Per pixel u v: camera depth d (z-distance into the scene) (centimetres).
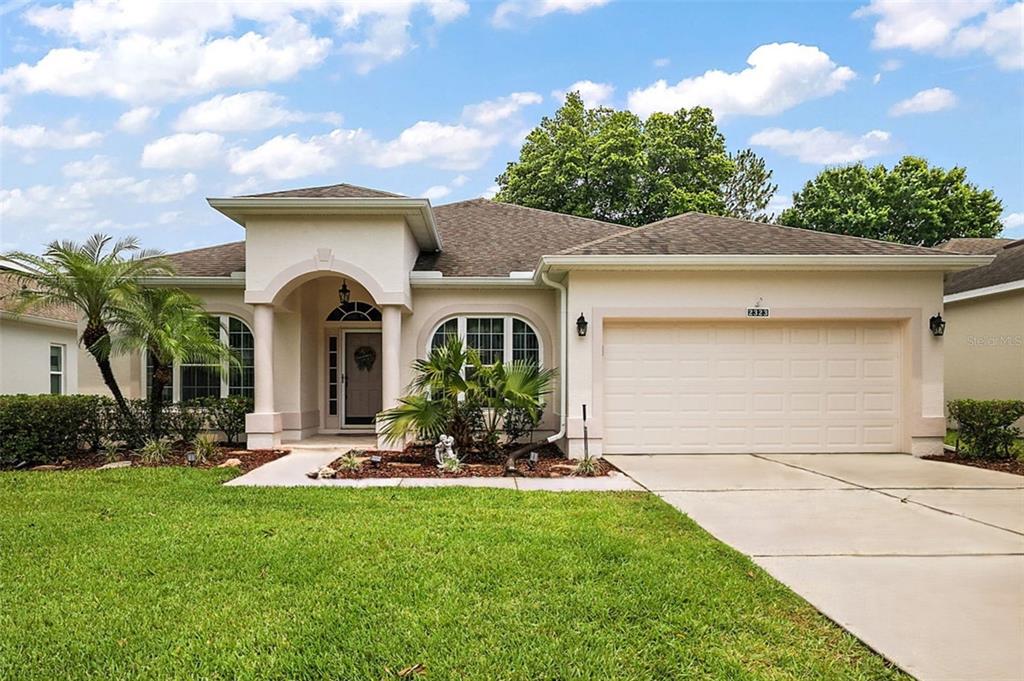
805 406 1231
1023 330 1540
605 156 3366
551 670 360
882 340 1236
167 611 445
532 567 529
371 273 1279
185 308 1226
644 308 1201
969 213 3556
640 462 1127
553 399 1391
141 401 1249
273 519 689
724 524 689
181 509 736
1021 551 590
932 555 577
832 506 777
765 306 1210
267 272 1266
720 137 3762
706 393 1227
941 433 1200
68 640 400
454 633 406
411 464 1093
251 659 375
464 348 1420
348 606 450
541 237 1725
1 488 864
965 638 403
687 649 385
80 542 602
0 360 1789
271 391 1280
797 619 432
